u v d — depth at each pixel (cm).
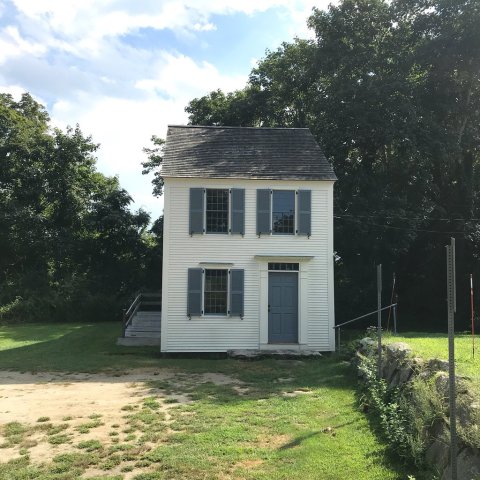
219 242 1659
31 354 1617
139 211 3212
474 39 2156
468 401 539
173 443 709
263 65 2834
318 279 1670
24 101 3747
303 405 909
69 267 3130
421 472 564
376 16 2414
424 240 2469
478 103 2405
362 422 780
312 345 1645
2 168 3036
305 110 2712
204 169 1683
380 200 2222
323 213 1695
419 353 826
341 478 580
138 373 1278
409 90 2234
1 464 641
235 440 716
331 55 2395
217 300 1652
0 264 3042
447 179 2591
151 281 3111
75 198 3102
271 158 1781
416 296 2525
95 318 2802
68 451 686
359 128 2231
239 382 1147
